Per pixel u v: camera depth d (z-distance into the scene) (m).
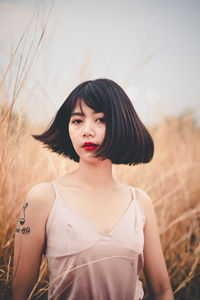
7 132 1.31
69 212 0.97
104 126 1.00
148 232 1.12
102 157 0.99
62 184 1.05
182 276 1.74
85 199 1.02
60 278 0.95
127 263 0.97
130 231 0.99
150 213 1.13
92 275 0.93
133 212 1.04
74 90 1.07
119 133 1.00
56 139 1.17
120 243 0.96
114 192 1.08
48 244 0.98
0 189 1.42
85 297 0.94
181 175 2.29
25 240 0.97
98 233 0.94
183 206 2.15
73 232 0.94
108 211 1.02
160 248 1.14
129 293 0.99
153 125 2.59
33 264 0.99
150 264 1.12
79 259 0.93
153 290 1.13
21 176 1.66
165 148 2.59
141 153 1.10
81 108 1.00
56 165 1.71
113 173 1.87
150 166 2.18
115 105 1.01
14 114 1.43
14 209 1.55
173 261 1.81
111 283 0.95
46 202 0.99
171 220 2.00
